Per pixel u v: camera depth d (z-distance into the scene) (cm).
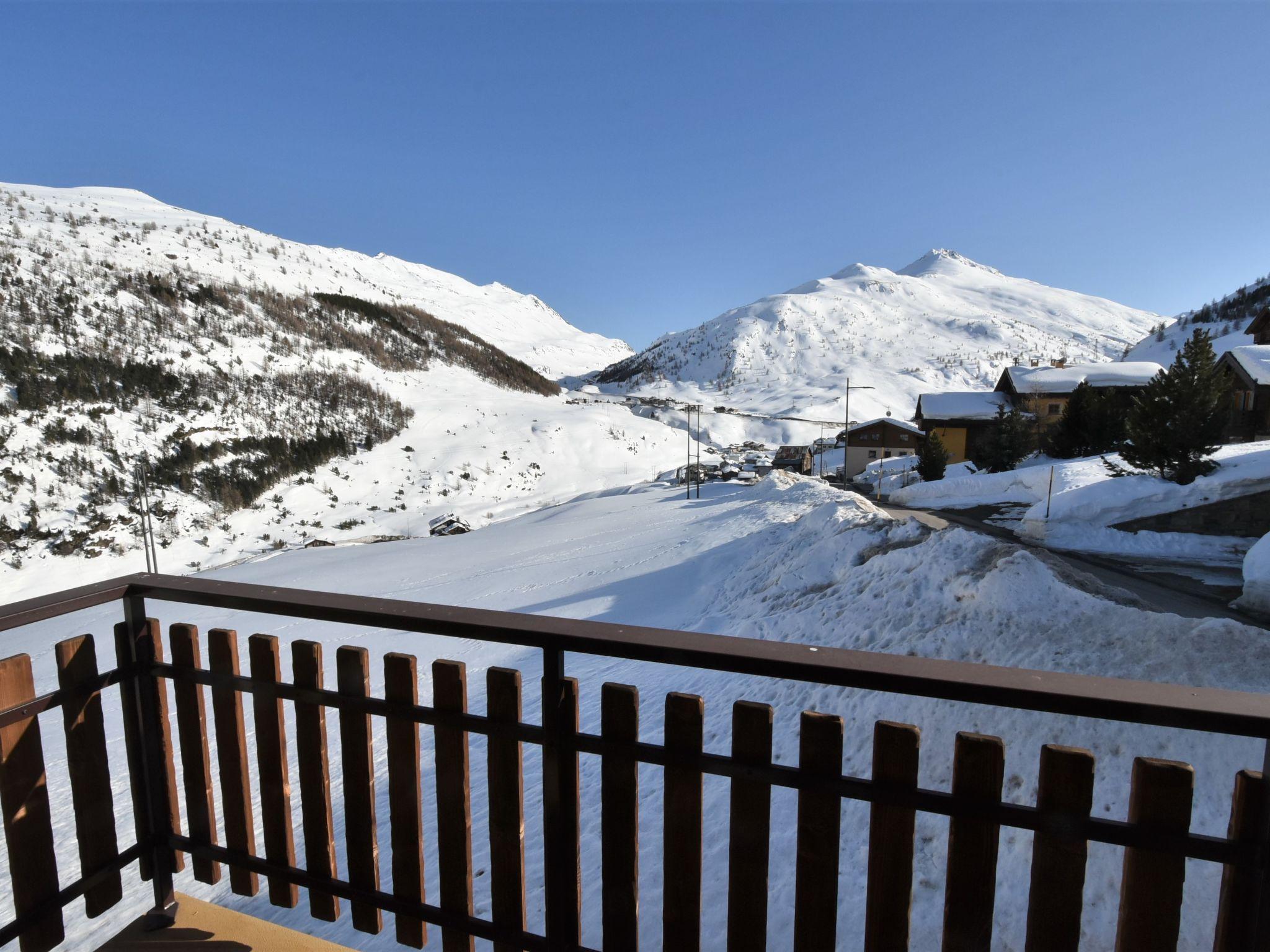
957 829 125
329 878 181
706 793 465
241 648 1379
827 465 5116
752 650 127
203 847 197
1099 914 316
